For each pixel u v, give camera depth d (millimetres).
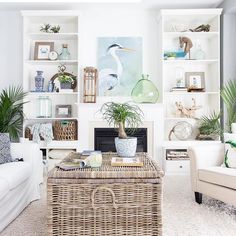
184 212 2674
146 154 2762
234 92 4270
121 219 1907
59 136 4609
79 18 4539
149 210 1909
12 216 2424
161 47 4566
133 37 4805
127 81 4797
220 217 2543
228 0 4367
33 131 4504
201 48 4840
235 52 4547
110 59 4805
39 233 2201
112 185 1900
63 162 2254
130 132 4371
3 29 4781
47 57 4738
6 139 2938
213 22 4699
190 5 4617
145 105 4527
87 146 4555
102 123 4555
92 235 1901
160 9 4742
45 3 4484
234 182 2467
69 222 1901
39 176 3240
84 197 1901
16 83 4789
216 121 4426
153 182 1910
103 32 4816
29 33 4551
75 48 4832
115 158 2330
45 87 4848
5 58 4797
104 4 4527
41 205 2881
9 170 2473
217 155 3047
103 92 4785
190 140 4598
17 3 4480
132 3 4512
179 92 4598
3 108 4195
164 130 4859
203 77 4797
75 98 4832
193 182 2953
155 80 4812
